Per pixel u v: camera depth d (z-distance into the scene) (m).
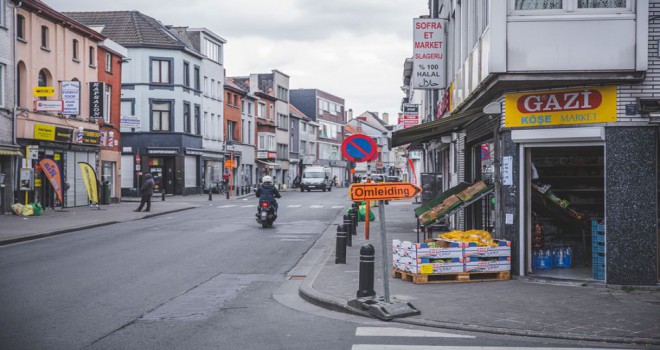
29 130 28.53
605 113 10.06
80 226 21.69
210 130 57.69
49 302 9.19
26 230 19.77
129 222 25.08
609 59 9.85
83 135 33.41
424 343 6.89
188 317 8.30
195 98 53.56
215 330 7.57
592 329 7.27
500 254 10.80
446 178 25.02
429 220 12.30
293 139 88.81
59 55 31.69
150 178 29.95
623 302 8.77
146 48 49.62
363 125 122.06
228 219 26.58
